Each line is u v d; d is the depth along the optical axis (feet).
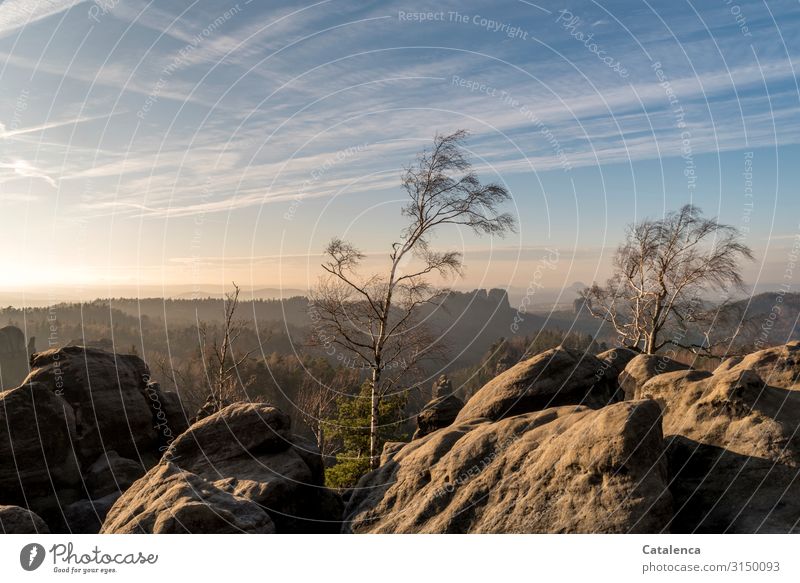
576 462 31.60
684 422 36.78
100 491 58.44
